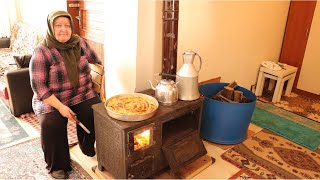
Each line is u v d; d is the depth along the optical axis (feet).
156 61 6.93
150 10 6.33
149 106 5.44
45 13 10.83
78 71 6.10
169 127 6.33
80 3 9.42
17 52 11.20
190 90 6.00
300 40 10.90
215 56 8.51
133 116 4.90
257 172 6.26
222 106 6.77
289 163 6.66
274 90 10.66
